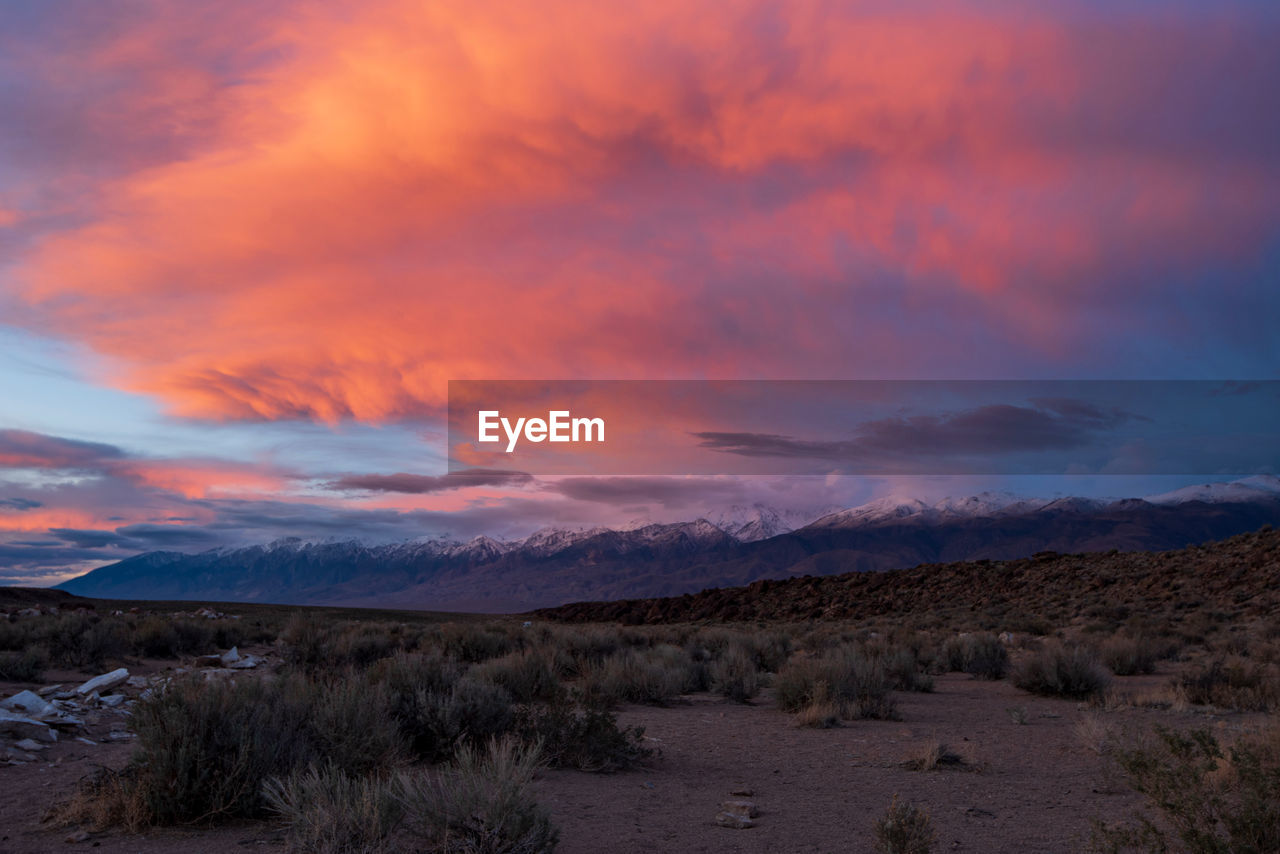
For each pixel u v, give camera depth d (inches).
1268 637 1216.8
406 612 3149.6
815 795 373.4
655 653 1032.2
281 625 1571.1
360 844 236.7
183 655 1064.8
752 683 757.3
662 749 493.7
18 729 438.0
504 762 258.7
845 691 656.4
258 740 308.3
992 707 702.5
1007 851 280.1
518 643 1089.4
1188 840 242.8
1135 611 1791.3
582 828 305.3
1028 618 1812.3
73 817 292.2
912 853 263.6
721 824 314.2
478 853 234.2
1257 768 255.9
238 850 260.1
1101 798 366.6
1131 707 666.8
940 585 2748.5
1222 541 2378.2
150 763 294.7
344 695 373.1
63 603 2427.4
